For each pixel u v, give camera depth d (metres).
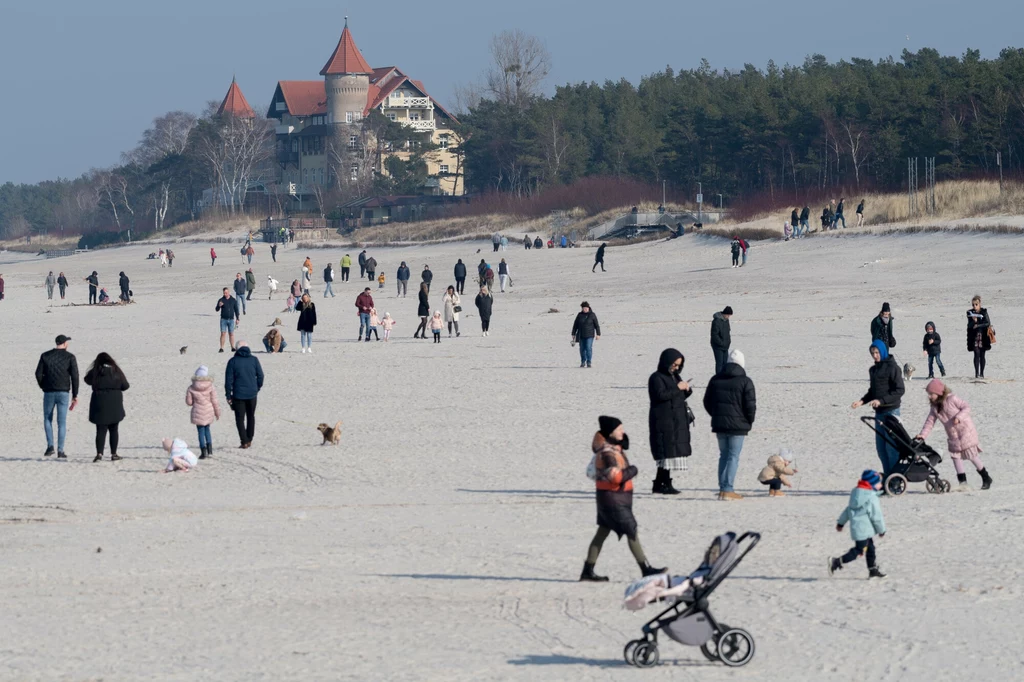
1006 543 38.91
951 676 25.61
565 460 59.69
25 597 34.88
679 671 26.70
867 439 62.59
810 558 37.66
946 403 49.91
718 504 47.84
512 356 111.44
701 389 83.69
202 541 42.59
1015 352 100.31
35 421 81.31
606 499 34.44
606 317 151.12
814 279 186.88
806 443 62.09
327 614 32.34
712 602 32.62
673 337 124.38
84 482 58.34
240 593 34.69
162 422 78.38
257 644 29.44
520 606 32.78
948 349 103.31
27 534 45.12
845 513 35.03
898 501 47.91
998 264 179.25
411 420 74.75
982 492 49.25
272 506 50.41
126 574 37.41
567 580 35.59
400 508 48.75
